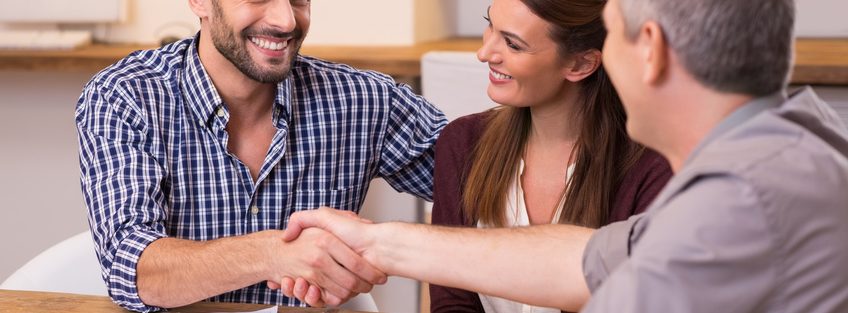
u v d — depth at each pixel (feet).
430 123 6.15
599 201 4.92
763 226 2.69
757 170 2.74
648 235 2.83
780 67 2.91
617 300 2.78
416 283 9.41
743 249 2.68
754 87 2.90
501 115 5.24
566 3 4.59
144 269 4.67
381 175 6.17
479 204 5.18
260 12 5.15
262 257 4.59
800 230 2.72
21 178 10.38
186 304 4.69
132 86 5.38
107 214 4.99
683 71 2.92
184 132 5.45
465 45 10.39
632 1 2.98
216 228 5.59
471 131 5.42
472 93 8.02
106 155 5.19
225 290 4.67
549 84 4.83
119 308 4.70
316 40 10.61
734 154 2.82
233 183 5.56
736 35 2.83
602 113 4.94
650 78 2.94
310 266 4.49
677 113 3.00
